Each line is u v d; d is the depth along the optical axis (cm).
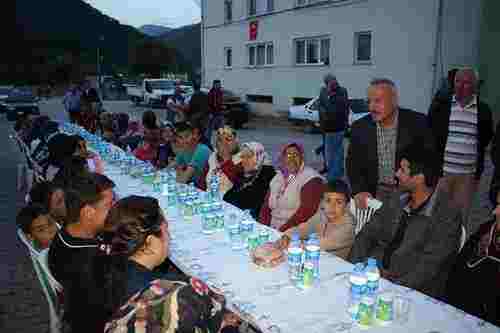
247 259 265
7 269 437
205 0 2277
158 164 642
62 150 463
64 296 223
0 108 2167
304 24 1734
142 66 5784
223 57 2222
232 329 177
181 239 301
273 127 1695
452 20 1265
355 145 380
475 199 651
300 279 228
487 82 1252
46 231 280
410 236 271
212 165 494
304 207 360
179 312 144
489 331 186
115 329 144
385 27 1428
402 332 185
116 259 174
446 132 427
